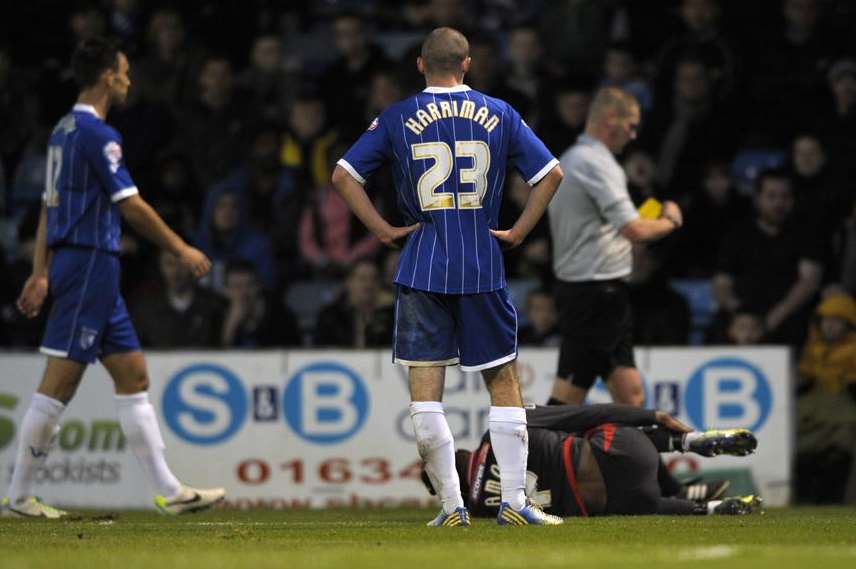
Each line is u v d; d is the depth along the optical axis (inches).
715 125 1668.3
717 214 1594.5
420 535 723.4
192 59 1776.6
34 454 956.6
